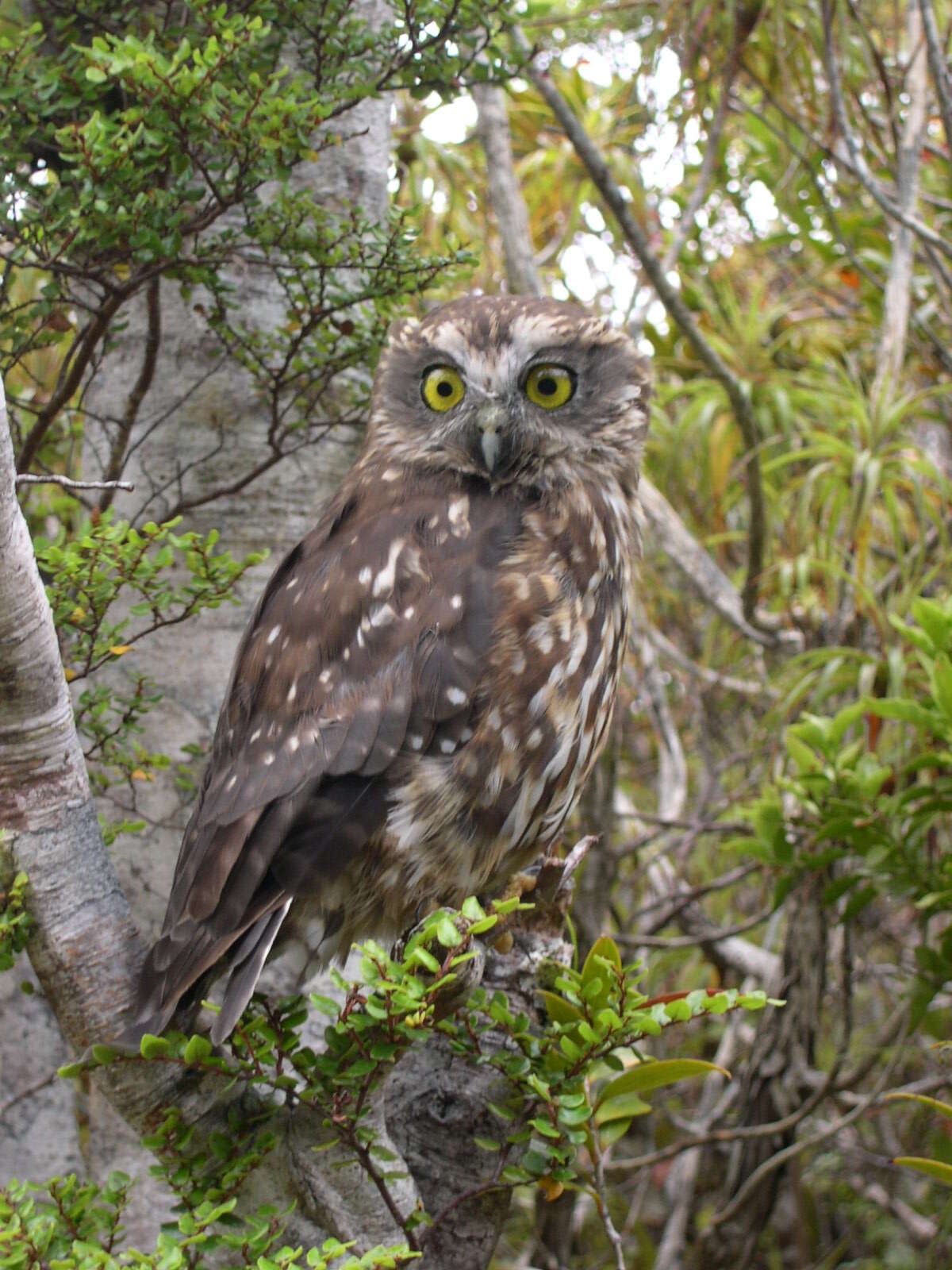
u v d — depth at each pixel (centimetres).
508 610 342
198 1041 259
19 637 254
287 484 455
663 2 602
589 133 778
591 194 802
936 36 487
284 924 334
